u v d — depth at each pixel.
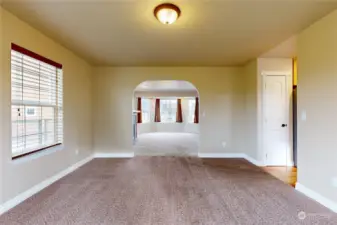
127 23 2.72
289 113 4.40
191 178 3.60
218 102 5.25
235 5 2.27
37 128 3.16
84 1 2.19
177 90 10.00
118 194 2.91
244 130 5.20
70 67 4.00
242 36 3.18
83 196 2.83
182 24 2.76
